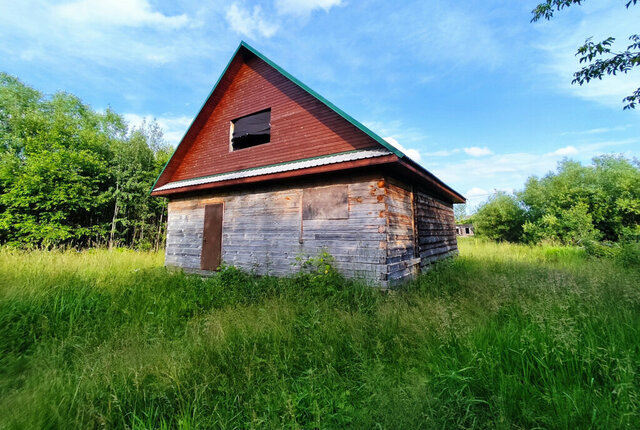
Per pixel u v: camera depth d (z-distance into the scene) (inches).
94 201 623.8
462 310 155.6
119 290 243.3
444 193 406.6
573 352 100.4
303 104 308.3
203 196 375.2
